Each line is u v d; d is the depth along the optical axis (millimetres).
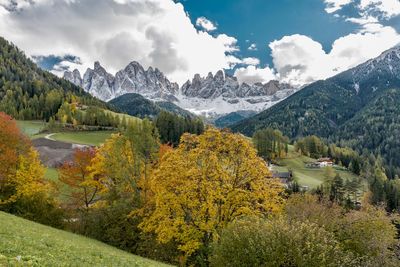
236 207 38375
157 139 57969
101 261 21953
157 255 42438
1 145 54688
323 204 70188
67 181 57656
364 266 29391
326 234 24125
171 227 37594
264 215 39031
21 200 53125
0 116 58406
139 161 53938
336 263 21828
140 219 46812
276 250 22141
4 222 30594
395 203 139125
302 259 21328
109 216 47781
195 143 42875
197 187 37906
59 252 20938
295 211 53938
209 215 37938
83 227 49781
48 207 54062
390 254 43438
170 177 39312
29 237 24406
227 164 40125
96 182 56812
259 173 40469
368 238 40625
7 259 14297
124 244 45312
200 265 38406
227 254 23938
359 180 175500
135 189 52625
